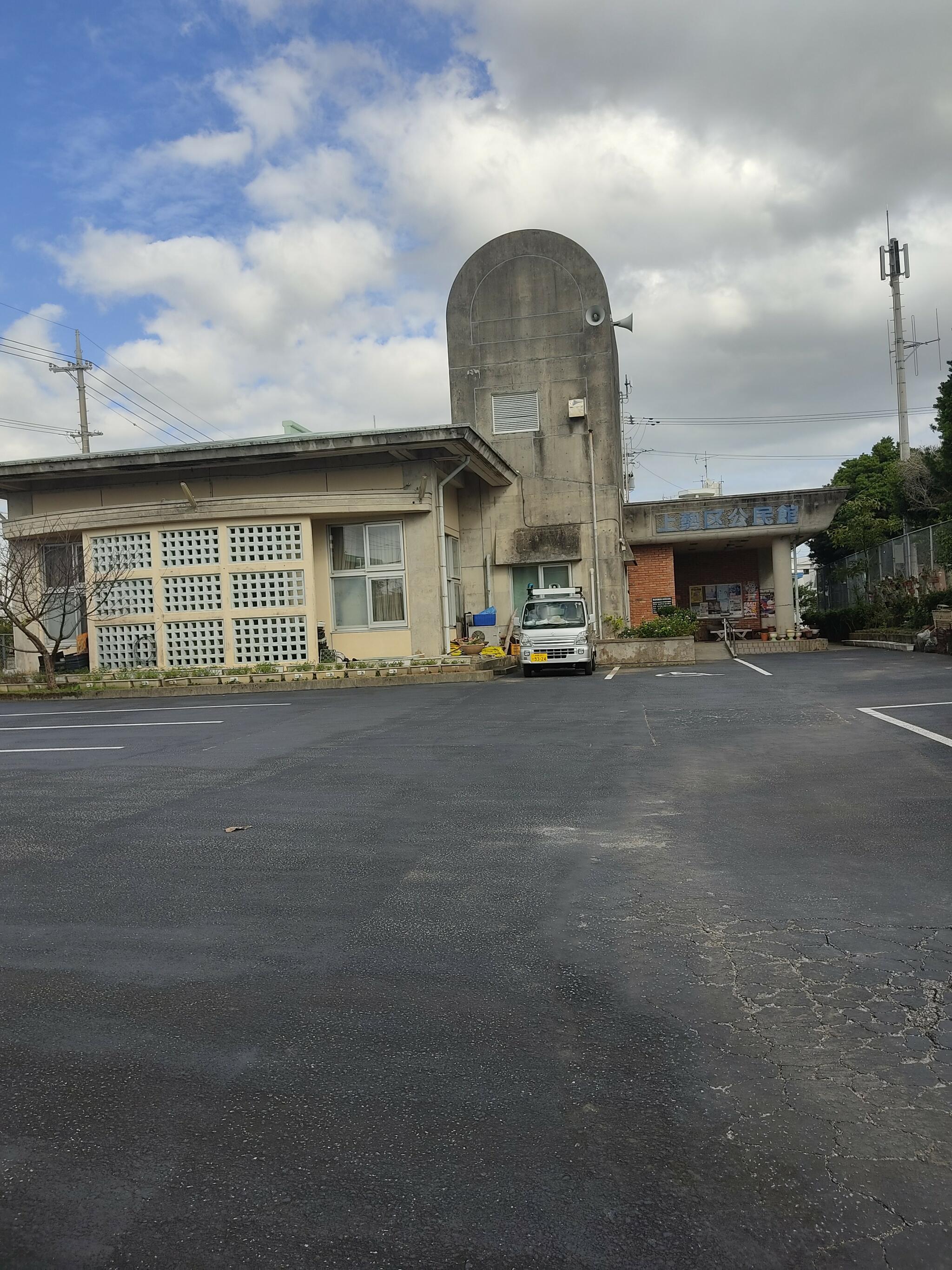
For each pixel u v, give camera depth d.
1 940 4.96
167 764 10.65
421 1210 2.67
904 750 9.69
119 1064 3.56
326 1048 3.64
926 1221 2.57
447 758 10.31
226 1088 3.37
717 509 32.03
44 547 24.81
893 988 4.02
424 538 24.17
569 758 10.09
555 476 28.92
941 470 29.98
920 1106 3.13
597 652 25.94
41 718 16.59
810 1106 3.14
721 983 4.14
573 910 5.16
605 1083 3.32
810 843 6.35
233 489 24.70
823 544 46.66
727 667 22.95
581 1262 2.46
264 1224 2.63
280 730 13.46
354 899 5.48
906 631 27.03
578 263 29.19
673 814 7.32
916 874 5.57
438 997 4.08
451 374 29.73
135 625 23.33
